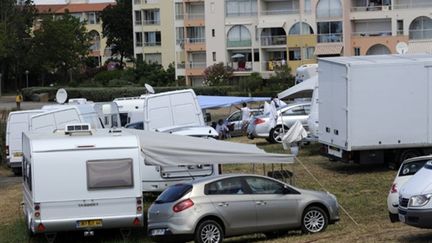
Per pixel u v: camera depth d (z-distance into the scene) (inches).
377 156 1103.6
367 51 3230.8
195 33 3656.5
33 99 3661.4
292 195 752.3
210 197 717.3
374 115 1087.6
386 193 979.3
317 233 749.3
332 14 3282.5
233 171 1190.9
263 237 775.7
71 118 1310.3
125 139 786.8
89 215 774.5
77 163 774.5
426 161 767.7
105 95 3400.6
